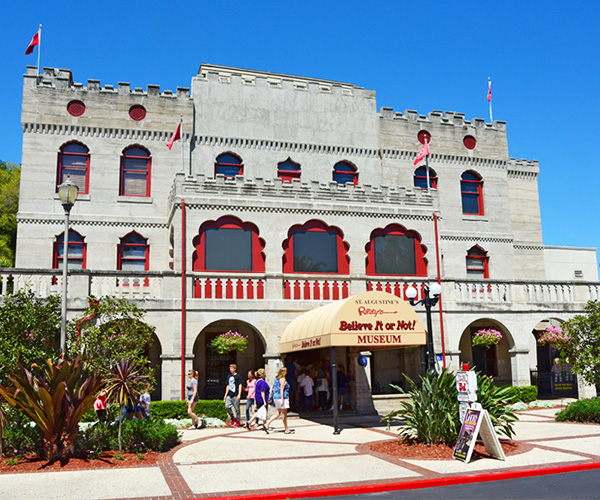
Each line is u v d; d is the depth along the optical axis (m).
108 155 29.70
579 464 12.95
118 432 14.88
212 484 11.48
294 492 10.79
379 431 18.88
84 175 29.44
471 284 27.38
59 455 13.68
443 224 34.19
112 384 14.45
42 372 15.39
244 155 31.30
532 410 25.12
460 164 35.41
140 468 13.09
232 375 21.47
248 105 31.81
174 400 22.64
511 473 12.24
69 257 28.59
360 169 33.12
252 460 13.99
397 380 27.75
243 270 25.06
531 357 34.06
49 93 29.33
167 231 29.75
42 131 29.05
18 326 16.86
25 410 13.51
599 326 23.44
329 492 10.92
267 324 24.31
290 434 18.62
